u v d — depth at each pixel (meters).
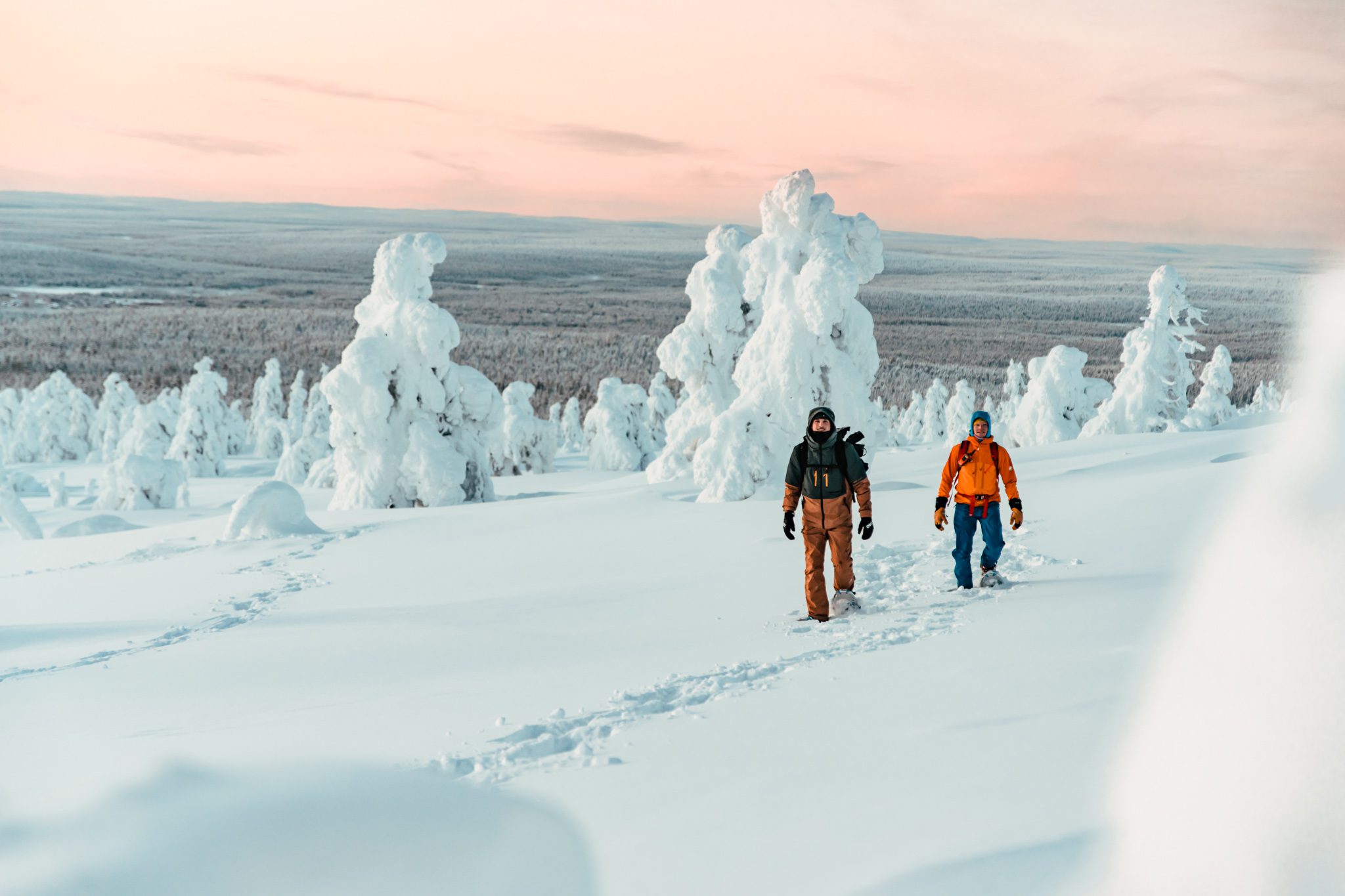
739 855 2.78
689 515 18.55
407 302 31.12
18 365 184.88
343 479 30.69
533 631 8.80
